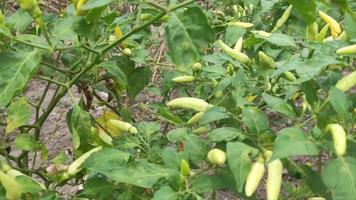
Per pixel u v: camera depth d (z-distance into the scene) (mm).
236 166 657
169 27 648
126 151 883
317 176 717
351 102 691
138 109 1513
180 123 909
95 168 763
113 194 868
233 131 723
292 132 637
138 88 1123
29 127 1035
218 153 692
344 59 893
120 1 1098
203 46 641
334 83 827
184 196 695
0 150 959
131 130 917
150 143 928
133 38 1060
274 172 660
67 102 1808
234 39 1051
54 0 1654
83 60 1056
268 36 895
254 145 713
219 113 776
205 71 1037
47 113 1031
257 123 710
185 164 706
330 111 735
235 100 840
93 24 825
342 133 636
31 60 752
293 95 944
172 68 1362
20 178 805
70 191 1376
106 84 1185
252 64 968
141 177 715
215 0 1389
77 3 772
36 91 1878
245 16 1271
